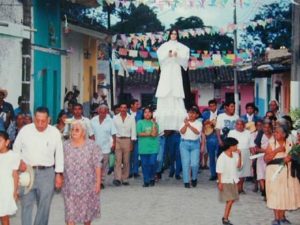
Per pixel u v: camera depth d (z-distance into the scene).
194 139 18.91
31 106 23.56
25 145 11.71
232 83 56.94
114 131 18.77
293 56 20.22
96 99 33.19
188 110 20.83
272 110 20.03
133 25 54.09
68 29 28.73
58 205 15.45
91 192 11.48
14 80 20.14
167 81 20.88
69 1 27.36
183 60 20.98
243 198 16.97
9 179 11.56
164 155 21.17
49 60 26.22
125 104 19.36
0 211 11.51
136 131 19.28
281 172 12.91
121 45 29.23
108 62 38.34
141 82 56.94
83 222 11.41
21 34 18.20
